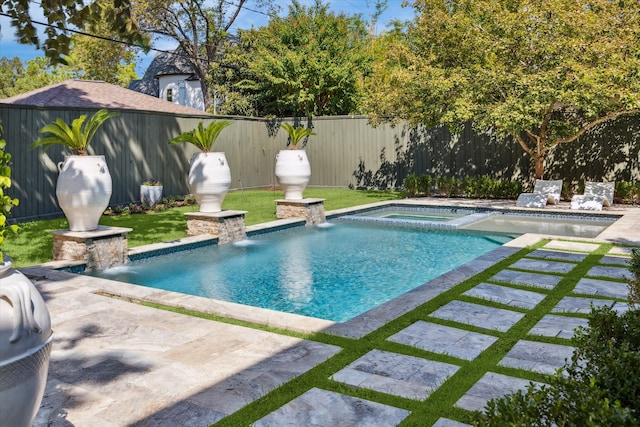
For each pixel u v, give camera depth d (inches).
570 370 83.8
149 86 1439.5
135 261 311.4
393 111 550.0
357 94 887.1
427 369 135.9
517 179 592.7
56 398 123.7
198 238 354.3
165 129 586.9
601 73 407.2
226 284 264.5
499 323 172.6
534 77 420.2
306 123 734.5
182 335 167.0
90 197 287.6
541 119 462.6
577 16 423.8
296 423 109.3
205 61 1088.8
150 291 221.8
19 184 437.4
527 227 420.8
